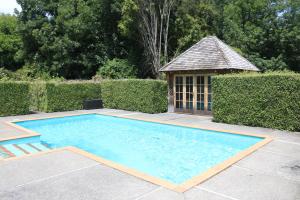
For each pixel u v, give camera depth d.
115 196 5.16
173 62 17.55
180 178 7.18
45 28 30.23
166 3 28.92
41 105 18.64
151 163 8.45
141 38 31.03
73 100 19.33
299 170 6.50
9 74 28.59
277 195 5.16
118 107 19.50
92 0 31.84
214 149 9.88
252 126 12.00
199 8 32.38
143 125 14.35
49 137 12.15
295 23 34.88
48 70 31.36
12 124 13.22
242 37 35.66
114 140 11.51
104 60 32.34
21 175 6.25
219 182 5.79
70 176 6.17
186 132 12.38
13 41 38.12
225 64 14.98
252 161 7.17
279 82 11.01
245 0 38.31
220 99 13.03
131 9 27.95
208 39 17.97
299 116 10.59
